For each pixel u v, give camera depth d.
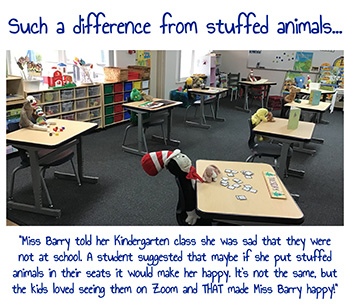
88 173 3.35
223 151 4.26
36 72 4.00
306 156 4.22
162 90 6.77
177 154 1.76
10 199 2.68
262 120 3.24
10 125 2.63
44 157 2.50
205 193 1.75
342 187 3.29
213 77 7.85
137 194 2.93
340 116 6.83
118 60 5.55
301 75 7.89
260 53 8.35
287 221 1.55
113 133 4.88
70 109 4.45
